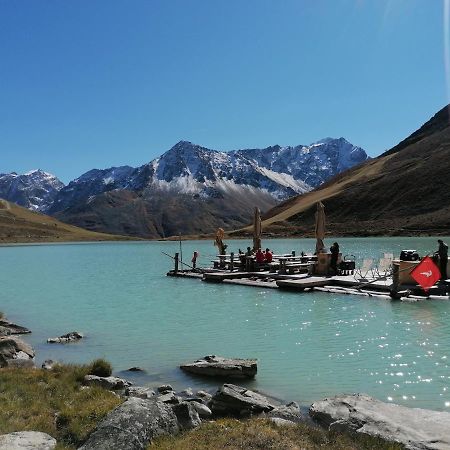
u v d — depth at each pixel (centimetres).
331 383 1289
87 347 1789
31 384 1177
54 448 791
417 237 12281
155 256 8325
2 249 13112
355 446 815
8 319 2444
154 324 2169
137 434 812
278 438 827
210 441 816
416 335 1786
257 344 1730
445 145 18525
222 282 3694
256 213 4328
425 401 1142
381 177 18600
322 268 3484
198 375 1425
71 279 4394
